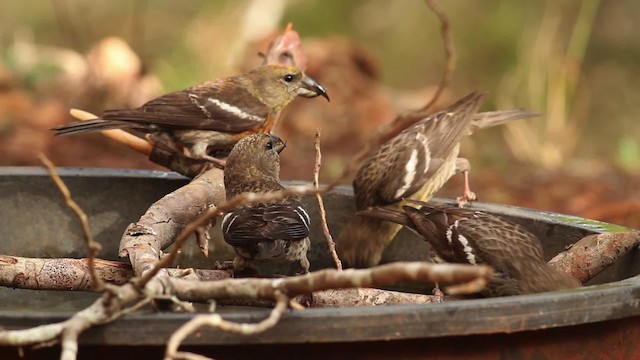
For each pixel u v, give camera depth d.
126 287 5.66
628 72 25.78
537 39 23.33
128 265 7.52
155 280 5.85
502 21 26.73
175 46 25.81
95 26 27.69
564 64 22.22
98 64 21.56
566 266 7.95
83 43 27.27
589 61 25.89
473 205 9.43
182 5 28.22
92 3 28.02
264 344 5.62
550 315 5.82
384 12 27.97
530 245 7.85
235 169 8.82
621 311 6.05
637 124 24.31
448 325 5.64
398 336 5.59
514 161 20.08
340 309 5.61
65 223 9.66
